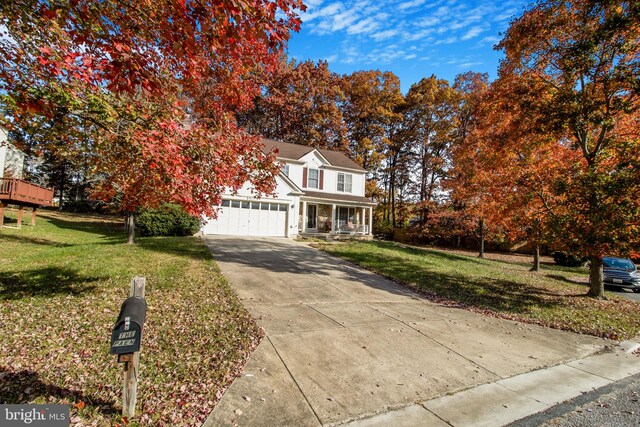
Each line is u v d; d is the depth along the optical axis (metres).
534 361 5.40
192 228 18.84
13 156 24.81
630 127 10.34
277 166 5.68
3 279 7.14
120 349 2.94
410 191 36.50
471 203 20.69
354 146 37.62
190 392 3.64
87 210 34.22
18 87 3.76
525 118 11.10
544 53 10.67
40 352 4.24
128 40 3.47
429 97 32.84
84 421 3.02
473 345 5.85
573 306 9.29
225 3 2.78
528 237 12.25
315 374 4.32
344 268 12.53
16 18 3.62
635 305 10.14
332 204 25.55
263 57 5.68
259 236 20.88
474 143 18.44
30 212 26.47
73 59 3.30
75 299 6.31
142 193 4.70
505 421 3.63
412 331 6.27
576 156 11.81
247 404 3.54
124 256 10.51
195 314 6.09
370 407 3.70
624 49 8.93
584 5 9.32
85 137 4.50
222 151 4.67
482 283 11.73
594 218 8.16
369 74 35.25
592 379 4.89
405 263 14.30
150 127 4.17
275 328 5.76
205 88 5.68
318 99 35.88
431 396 4.04
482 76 28.81
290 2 3.12
